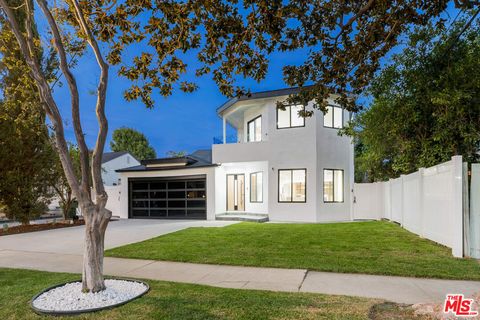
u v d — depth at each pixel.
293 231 11.27
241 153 16.56
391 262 6.38
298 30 5.16
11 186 13.11
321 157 15.27
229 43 5.01
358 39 5.14
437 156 9.90
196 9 4.65
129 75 5.35
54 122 4.61
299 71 5.53
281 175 15.84
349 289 4.88
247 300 4.31
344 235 10.05
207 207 16.73
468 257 6.70
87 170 4.80
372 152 13.49
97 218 4.75
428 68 9.91
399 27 4.98
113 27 5.07
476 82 8.27
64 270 6.53
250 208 17.59
